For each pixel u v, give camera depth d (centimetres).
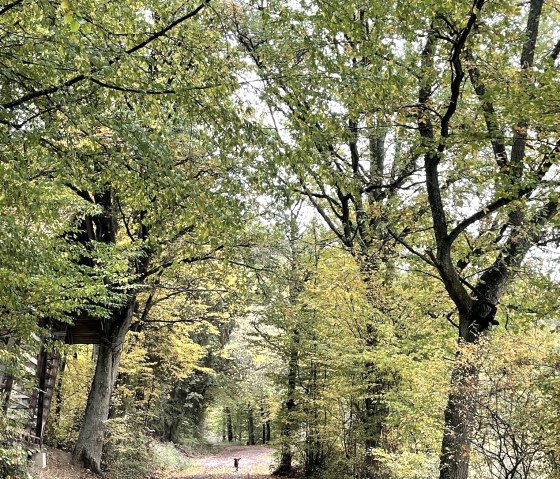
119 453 1742
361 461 1290
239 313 1867
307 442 1617
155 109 641
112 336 1503
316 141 664
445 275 962
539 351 754
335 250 1486
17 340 823
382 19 655
